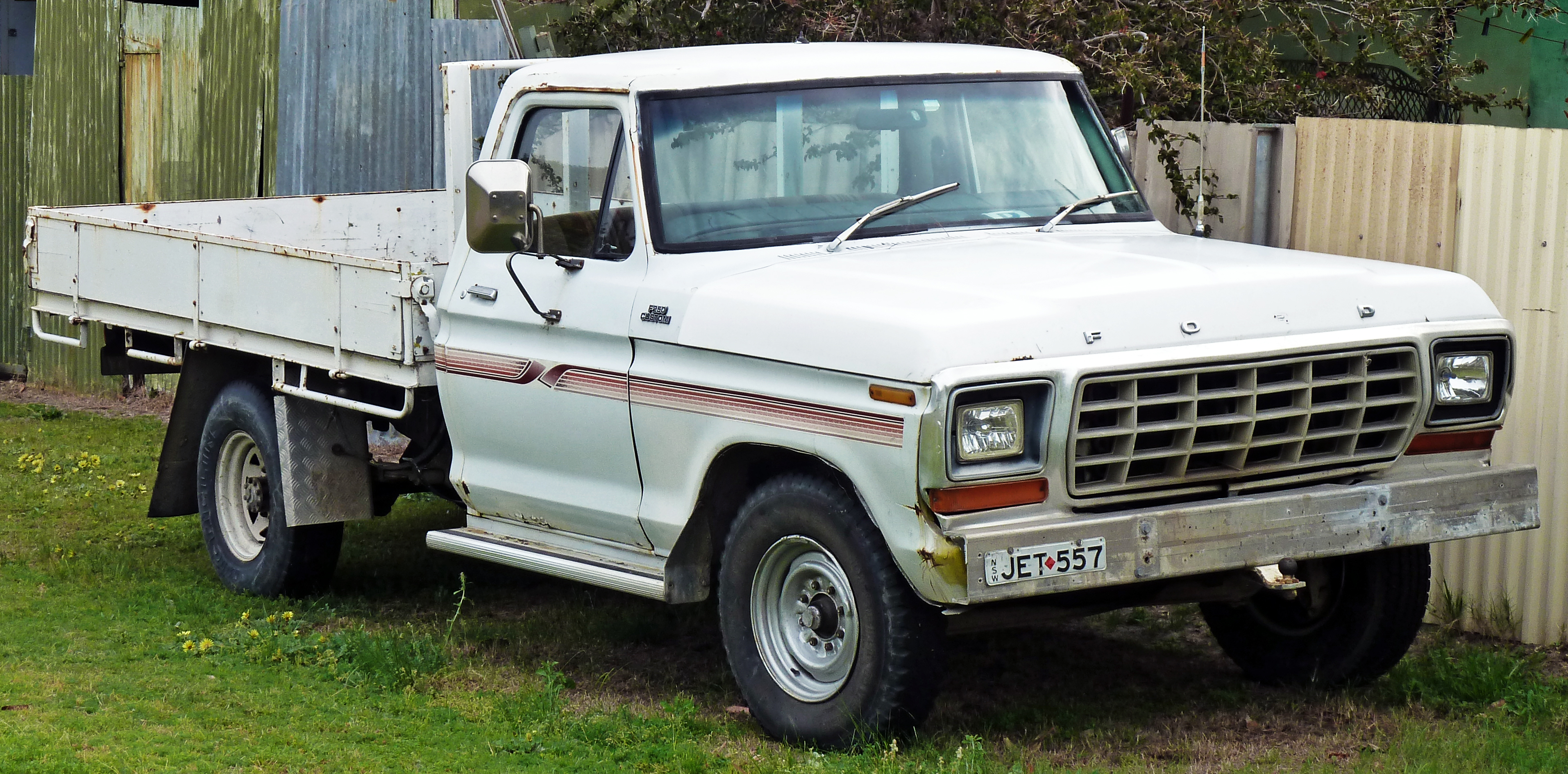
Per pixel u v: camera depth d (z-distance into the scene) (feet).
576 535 21.24
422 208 31.78
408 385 22.54
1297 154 26.13
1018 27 34.63
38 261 29.89
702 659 22.94
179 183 44.60
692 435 18.93
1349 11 37.17
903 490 16.47
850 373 16.84
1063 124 22.25
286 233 30.40
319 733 19.40
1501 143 23.06
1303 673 21.24
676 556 19.67
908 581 17.34
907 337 16.40
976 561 16.20
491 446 21.97
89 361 47.24
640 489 19.95
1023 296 17.02
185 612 25.30
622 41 38.14
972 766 17.30
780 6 37.06
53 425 42.27
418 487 26.32
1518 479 19.08
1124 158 22.62
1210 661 22.74
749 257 19.63
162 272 27.07
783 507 18.39
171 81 44.42
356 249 31.01
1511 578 23.21
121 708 20.16
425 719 19.98
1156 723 19.97
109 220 28.43
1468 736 18.84
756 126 20.54
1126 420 16.74
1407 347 18.20
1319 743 19.11
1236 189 27.30
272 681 21.57
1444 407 18.74
